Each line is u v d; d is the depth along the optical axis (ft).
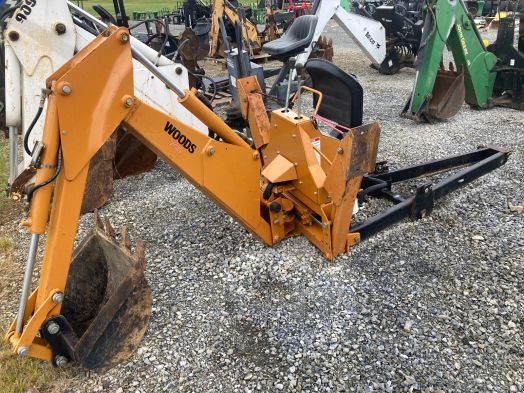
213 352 8.81
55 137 7.38
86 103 7.54
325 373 8.27
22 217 14.52
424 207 12.91
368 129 9.59
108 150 14.16
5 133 20.83
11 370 8.57
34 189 7.34
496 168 14.93
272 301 10.04
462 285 10.34
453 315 9.46
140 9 70.59
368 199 14.17
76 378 8.38
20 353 7.71
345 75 11.36
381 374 8.20
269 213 11.50
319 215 11.30
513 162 16.80
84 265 9.45
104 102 7.77
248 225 11.07
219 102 24.35
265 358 8.64
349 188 10.11
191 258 11.71
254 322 9.49
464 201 14.08
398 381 8.05
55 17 12.80
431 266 11.02
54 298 7.74
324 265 11.07
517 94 22.90
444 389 7.86
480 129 20.45
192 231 12.99
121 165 16.65
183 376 8.32
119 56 7.82
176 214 14.06
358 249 11.69
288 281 10.61
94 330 8.09
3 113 20.25
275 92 20.40
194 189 15.78
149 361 8.63
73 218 7.77
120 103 8.00
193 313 9.80
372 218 11.98
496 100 23.97
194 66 26.58
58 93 7.20
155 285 10.71
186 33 26.05
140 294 8.50
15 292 10.85
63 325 8.02
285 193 11.61
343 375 8.21
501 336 8.92
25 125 13.14
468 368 8.25
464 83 21.85
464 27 21.08
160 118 8.79
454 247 11.76
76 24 14.16
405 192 14.90
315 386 8.03
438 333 9.03
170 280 10.89
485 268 10.91
